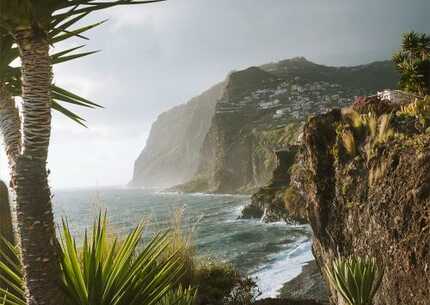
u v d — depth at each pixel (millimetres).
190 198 139375
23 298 3133
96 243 3014
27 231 2697
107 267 3004
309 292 16703
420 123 7312
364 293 4668
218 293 8180
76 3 2773
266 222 53844
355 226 8109
